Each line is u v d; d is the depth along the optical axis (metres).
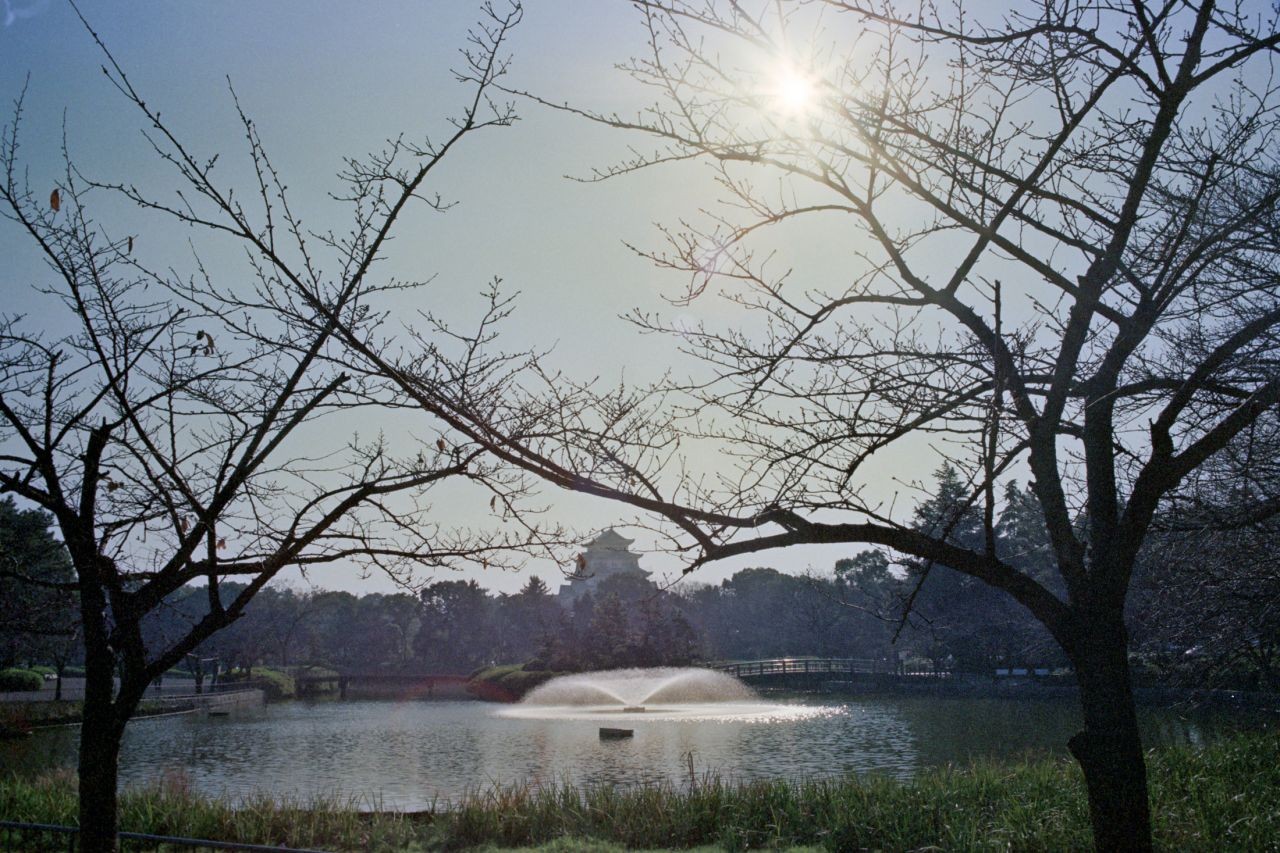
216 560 5.64
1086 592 4.68
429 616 95.44
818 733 34.69
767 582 90.06
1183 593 10.95
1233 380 5.77
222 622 5.70
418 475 5.75
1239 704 27.20
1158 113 4.96
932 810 12.74
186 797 15.37
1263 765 13.41
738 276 5.23
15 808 13.25
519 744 33.03
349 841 13.33
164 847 12.02
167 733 38.62
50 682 52.69
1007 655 44.66
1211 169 5.25
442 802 19.81
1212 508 6.98
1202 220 5.58
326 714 50.09
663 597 67.94
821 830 12.77
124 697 5.58
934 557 4.82
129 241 5.71
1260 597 10.09
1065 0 4.91
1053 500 4.84
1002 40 4.93
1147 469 4.62
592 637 67.88
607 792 15.56
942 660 62.25
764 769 25.09
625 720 42.66
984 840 10.88
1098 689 4.51
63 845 11.16
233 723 43.66
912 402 4.74
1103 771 4.42
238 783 23.75
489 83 5.59
